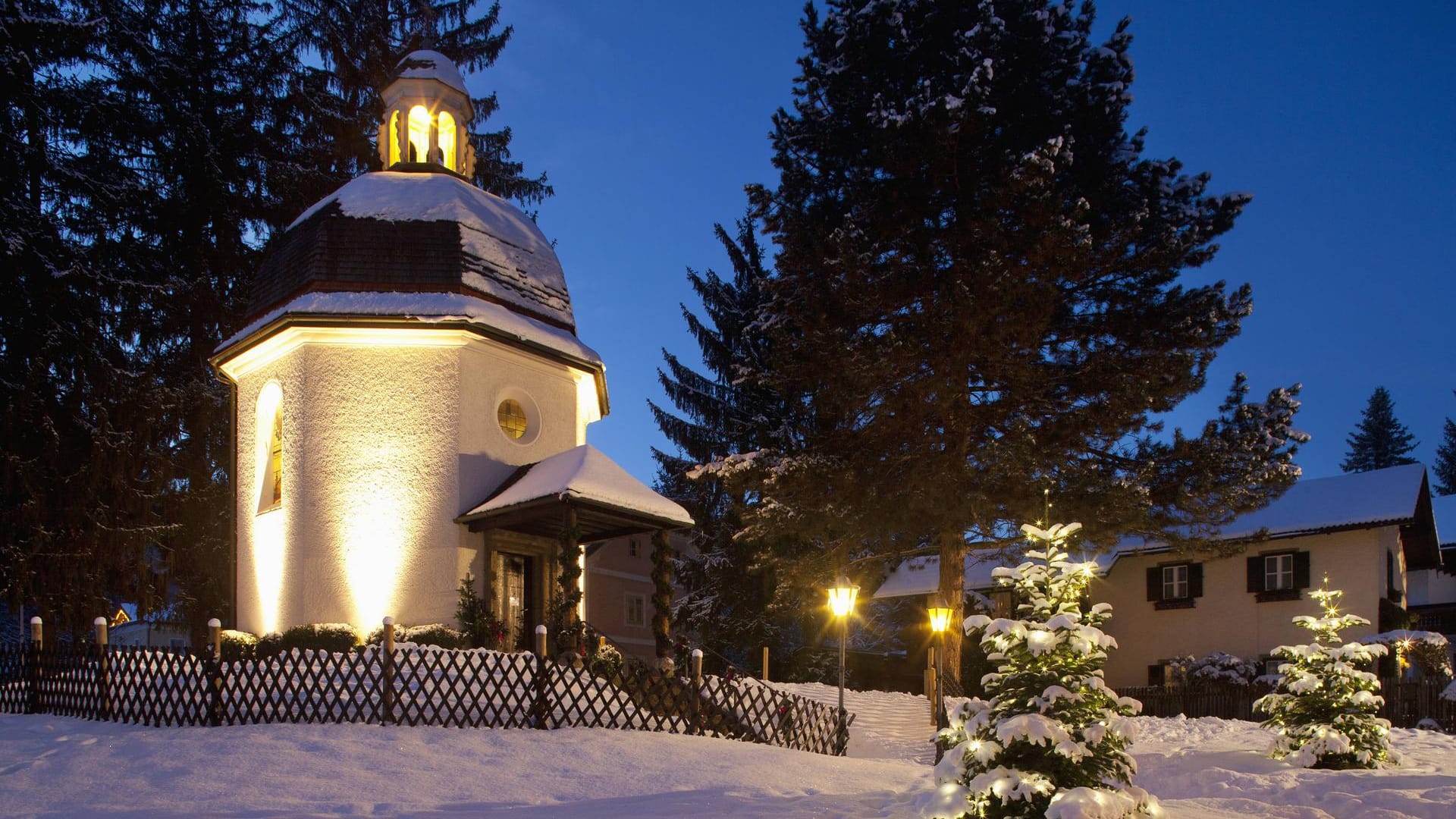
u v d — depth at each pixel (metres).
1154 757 15.09
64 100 28.12
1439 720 21.30
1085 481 23.66
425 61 24.59
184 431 29.58
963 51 24.84
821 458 25.25
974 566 33.50
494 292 21.27
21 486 24.69
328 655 13.46
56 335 25.52
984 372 24.55
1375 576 28.33
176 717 13.30
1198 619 30.88
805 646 37.28
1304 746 13.62
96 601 25.61
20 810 9.66
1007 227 24.08
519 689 14.92
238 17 34.28
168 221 30.61
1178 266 24.81
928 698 23.05
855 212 25.30
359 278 20.36
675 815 9.25
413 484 19.52
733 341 38.75
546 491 18.39
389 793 10.56
